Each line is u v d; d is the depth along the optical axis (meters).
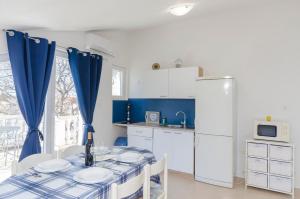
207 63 4.15
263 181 3.22
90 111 3.84
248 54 3.76
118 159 2.18
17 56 2.63
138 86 4.91
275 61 3.54
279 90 3.50
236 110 3.75
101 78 4.23
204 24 4.18
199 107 3.65
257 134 3.37
